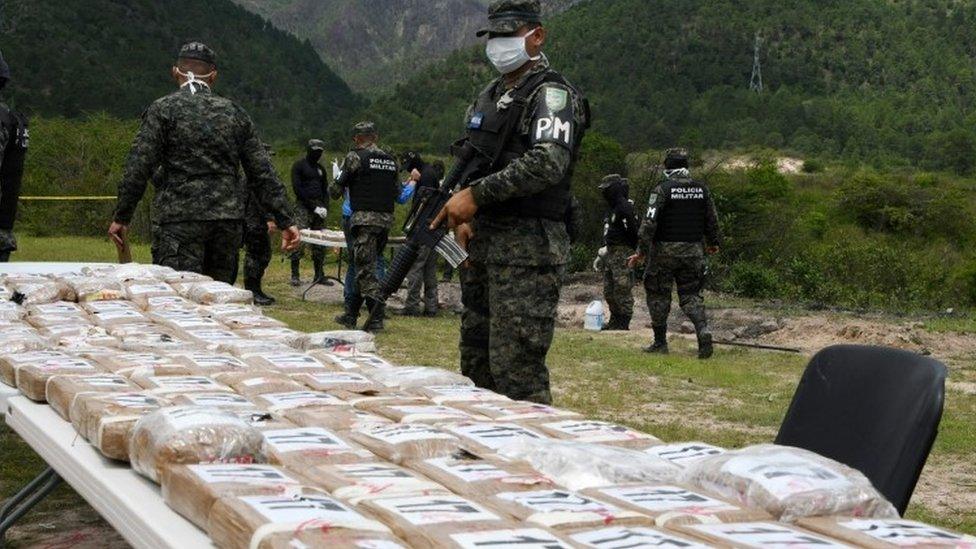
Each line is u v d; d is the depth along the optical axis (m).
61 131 28.72
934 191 33.22
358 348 3.87
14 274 5.36
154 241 6.60
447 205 4.15
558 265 4.34
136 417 2.46
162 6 133.88
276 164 32.91
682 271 10.42
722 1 120.06
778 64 111.88
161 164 6.48
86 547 4.12
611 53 108.31
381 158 10.55
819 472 1.84
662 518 1.71
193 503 1.91
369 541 1.57
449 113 86.94
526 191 4.06
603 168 20.30
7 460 5.42
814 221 28.50
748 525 1.67
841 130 85.62
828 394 2.71
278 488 1.87
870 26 123.88
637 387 8.62
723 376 9.19
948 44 126.50
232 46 137.88
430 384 3.06
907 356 2.58
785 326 12.83
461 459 2.15
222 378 3.05
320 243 12.56
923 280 17.55
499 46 4.25
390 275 4.54
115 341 3.73
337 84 159.88
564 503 1.79
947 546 1.56
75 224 24.22
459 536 1.58
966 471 6.12
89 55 100.00
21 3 102.00
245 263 12.67
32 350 3.59
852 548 1.56
